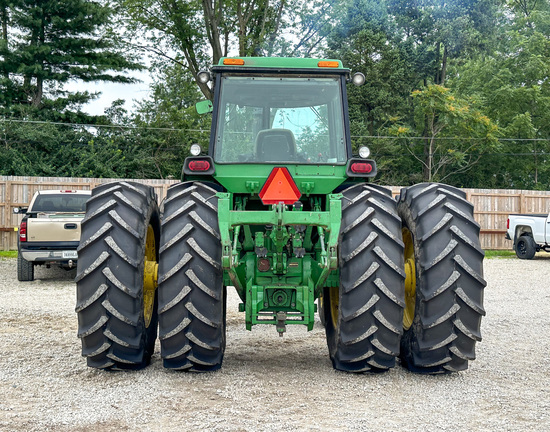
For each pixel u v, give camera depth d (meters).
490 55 40.62
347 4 33.94
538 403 3.78
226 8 31.66
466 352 4.25
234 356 5.00
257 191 4.57
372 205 4.25
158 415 3.44
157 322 4.86
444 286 4.13
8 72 29.42
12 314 7.37
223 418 3.39
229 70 4.82
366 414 3.49
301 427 3.26
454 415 3.52
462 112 32.84
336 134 4.80
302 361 4.83
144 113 35.53
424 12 40.69
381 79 36.72
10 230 18.00
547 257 18.19
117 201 4.31
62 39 29.55
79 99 30.66
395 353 4.14
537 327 6.67
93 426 3.27
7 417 3.41
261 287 4.34
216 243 4.09
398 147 35.16
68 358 4.92
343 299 4.11
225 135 4.76
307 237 4.51
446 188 4.59
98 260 4.10
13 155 26.67
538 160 37.84
